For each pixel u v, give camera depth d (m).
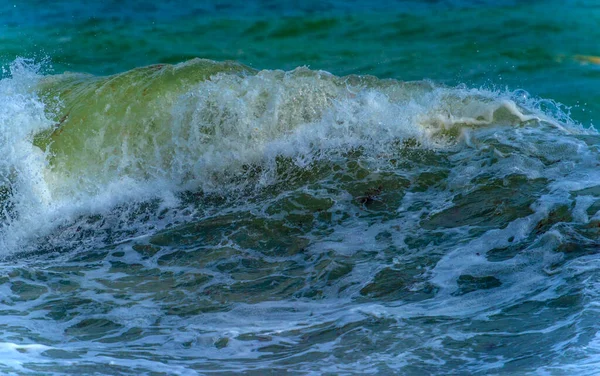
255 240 20.61
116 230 22.45
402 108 25.62
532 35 46.03
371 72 41.97
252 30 48.97
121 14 52.34
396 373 12.02
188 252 20.41
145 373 12.52
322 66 43.09
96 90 26.84
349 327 14.41
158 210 23.23
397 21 49.38
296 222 21.28
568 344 12.09
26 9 53.50
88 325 16.11
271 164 24.45
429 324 14.12
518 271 16.31
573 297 14.20
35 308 17.30
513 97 26.92
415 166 23.25
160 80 26.78
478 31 46.97
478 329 13.52
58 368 12.61
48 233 22.72
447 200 21.02
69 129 25.72
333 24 49.38
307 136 25.02
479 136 24.25
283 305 16.70
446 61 43.03
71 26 50.16
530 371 11.23
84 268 19.97
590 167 21.23
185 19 51.28
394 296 16.28
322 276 18.02
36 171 24.64
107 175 24.81
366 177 22.98
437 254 18.11
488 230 18.86
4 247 22.08
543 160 22.12
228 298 17.39
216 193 23.75
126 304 17.34
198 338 14.77
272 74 26.91
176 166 24.83
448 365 12.14
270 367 12.75
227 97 25.72
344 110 25.53
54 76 29.59
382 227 20.27
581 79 40.06
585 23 47.47
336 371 12.31
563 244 16.98
